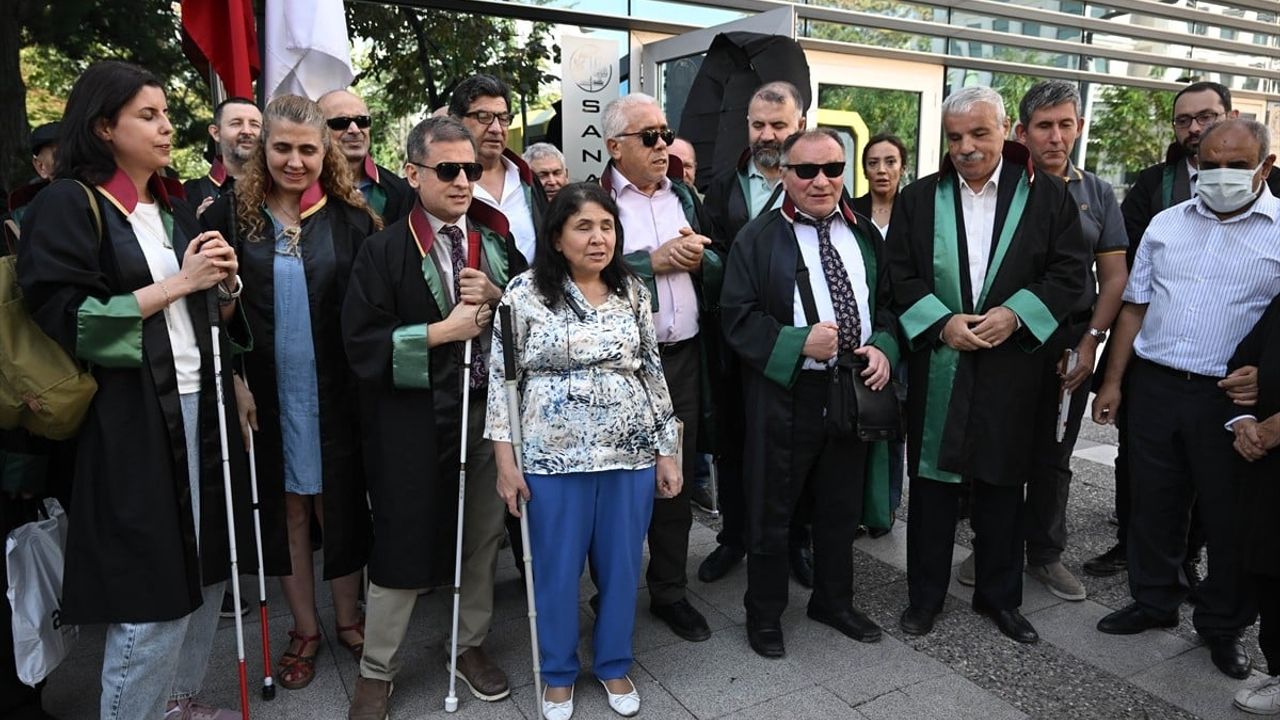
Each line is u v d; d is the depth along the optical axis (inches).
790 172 117.6
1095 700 109.8
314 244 107.0
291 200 108.6
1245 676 114.8
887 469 124.8
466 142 102.7
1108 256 137.7
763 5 240.2
